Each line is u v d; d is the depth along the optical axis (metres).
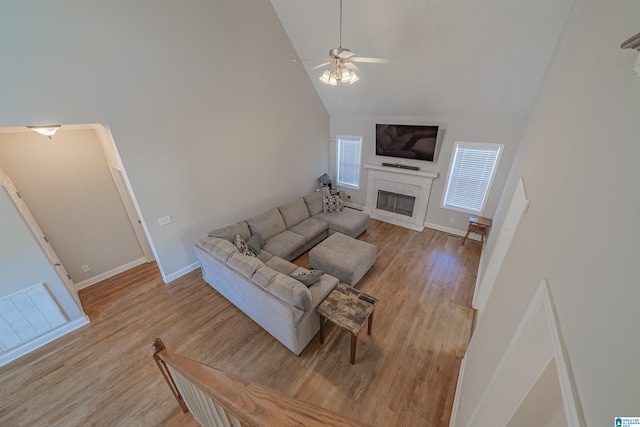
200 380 0.91
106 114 2.89
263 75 4.37
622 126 0.75
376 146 5.59
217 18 3.53
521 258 1.55
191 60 3.42
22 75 2.35
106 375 2.55
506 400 1.35
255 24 3.98
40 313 2.83
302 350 2.77
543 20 2.66
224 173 4.25
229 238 3.83
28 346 2.81
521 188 2.20
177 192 3.73
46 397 2.37
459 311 3.29
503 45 3.06
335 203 5.39
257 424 0.65
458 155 4.73
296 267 3.55
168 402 2.30
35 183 3.32
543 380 1.23
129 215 4.19
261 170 4.87
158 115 3.29
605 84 0.99
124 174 3.29
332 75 2.83
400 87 4.41
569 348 0.75
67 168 3.54
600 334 0.60
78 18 2.52
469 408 1.69
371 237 5.23
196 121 3.68
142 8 2.88
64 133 3.44
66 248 3.67
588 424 0.58
